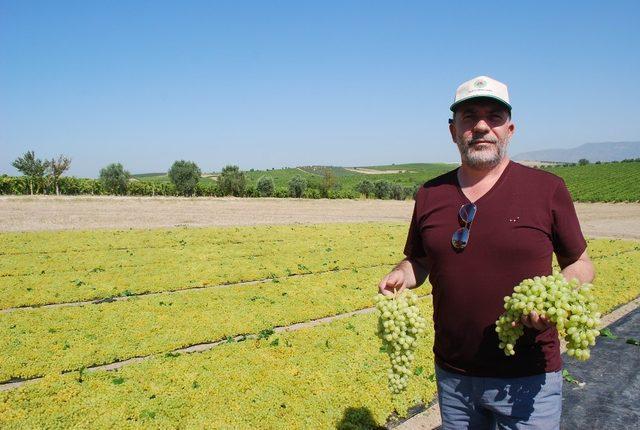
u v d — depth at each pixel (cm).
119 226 3747
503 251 442
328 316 1625
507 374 448
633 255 3066
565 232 451
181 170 7406
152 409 912
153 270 2220
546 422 448
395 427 898
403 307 500
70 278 2031
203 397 963
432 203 495
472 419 483
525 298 400
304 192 8562
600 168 19125
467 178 484
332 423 885
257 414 901
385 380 1059
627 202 9688
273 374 1078
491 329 449
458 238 461
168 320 1488
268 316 1548
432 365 1156
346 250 2964
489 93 444
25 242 2858
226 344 1272
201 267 2300
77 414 892
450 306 471
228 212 5269
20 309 1627
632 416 912
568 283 415
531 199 448
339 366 1130
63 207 5006
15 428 837
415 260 552
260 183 8231
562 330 409
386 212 6253
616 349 1248
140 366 1112
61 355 1204
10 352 1211
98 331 1380
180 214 4853
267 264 2412
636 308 1719
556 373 455
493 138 454
